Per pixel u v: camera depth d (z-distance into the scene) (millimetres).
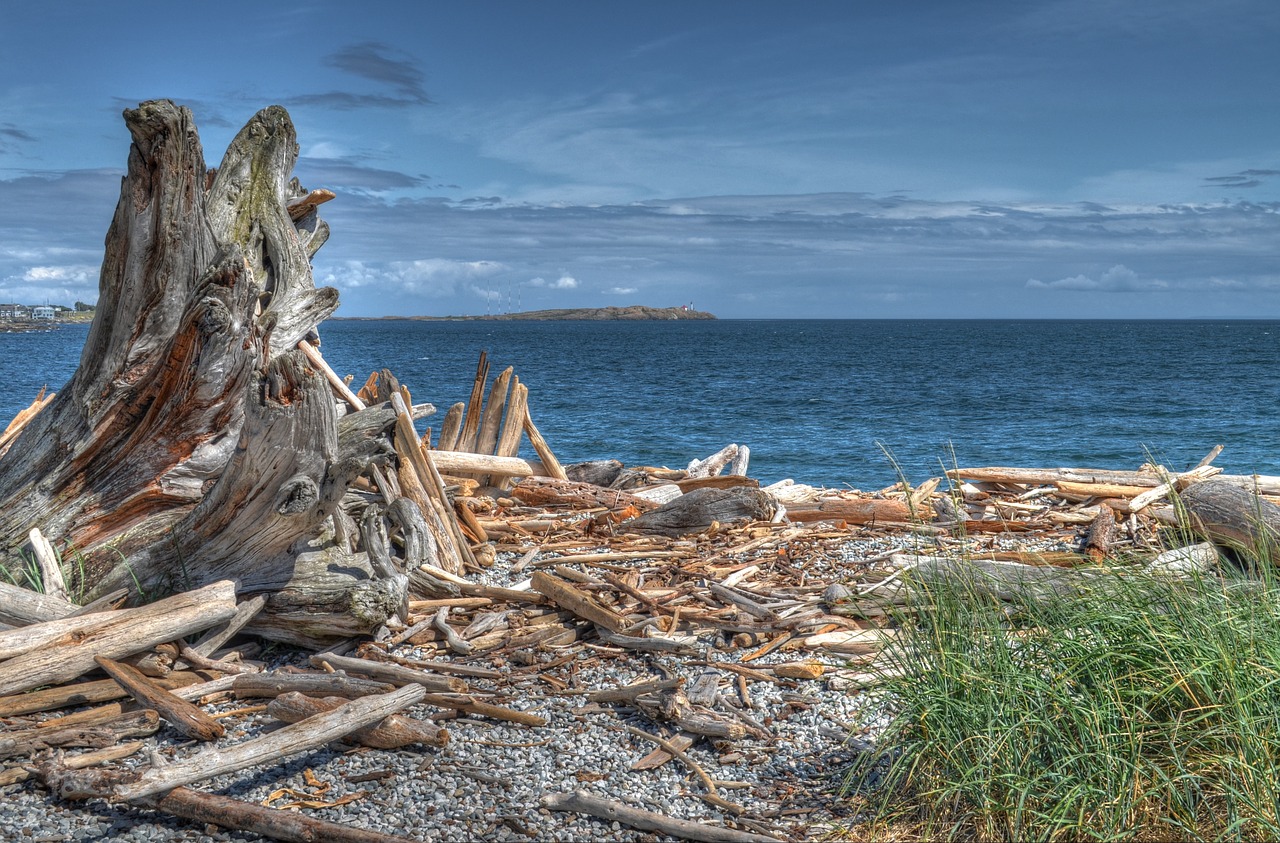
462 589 6820
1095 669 4012
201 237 6660
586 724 5012
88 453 6754
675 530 8711
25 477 6832
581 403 37188
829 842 3855
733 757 4602
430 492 7617
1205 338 127500
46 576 6133
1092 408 34438
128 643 5398
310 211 9695
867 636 5895
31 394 37844
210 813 3992
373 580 6211
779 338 148250
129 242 6559
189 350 6523
